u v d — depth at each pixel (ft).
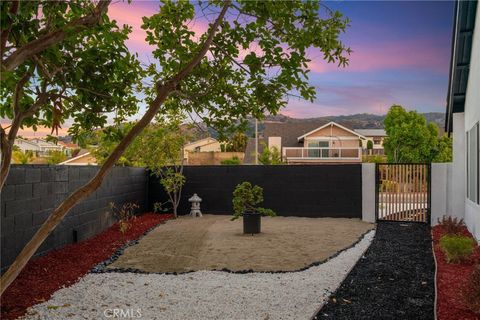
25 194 21.56
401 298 17.06
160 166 42.52
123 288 18.57
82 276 20.30
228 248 27.20
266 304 16.53
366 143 147.43
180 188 43.14
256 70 15.12
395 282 19.39
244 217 32.76
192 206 43.86
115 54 15.29
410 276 20.43
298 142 142.31
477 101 27.73
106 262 23.36
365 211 40.45
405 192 40.14
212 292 18.07
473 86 30.12
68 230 26.78
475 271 15.70
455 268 21.18
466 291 15.19
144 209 44.70
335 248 27.35
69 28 11.50
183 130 41.34
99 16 12.39
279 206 43.73
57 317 14.87
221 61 16.51
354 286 18.80
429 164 38.73
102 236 30.99
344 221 40.14
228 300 17.03
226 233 33.01
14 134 12.21
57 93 14.79
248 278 20.26
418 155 109.91
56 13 12.84
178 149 42.24
